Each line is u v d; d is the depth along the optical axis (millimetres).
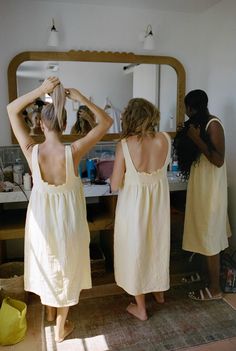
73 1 2455
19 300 2064
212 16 2629
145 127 1769
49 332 1872
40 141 2449
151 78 2744
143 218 1828
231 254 2578
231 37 2428
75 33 2541
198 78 2893
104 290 2330
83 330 1887
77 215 1677
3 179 2432
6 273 2336
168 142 1842
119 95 2674
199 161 2113
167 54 2779
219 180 2096
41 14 2451
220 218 2139
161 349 1721
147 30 2689
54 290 1690
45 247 1657
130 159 1783
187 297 2229
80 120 2572
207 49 2732
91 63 2580
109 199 2461
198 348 1725
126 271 1905
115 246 1956
